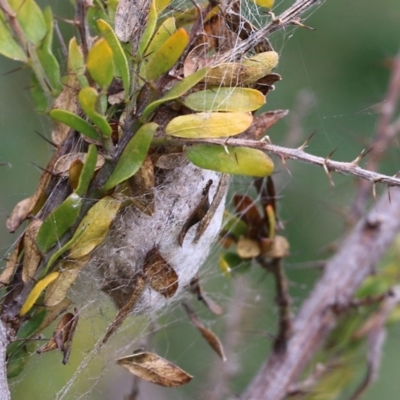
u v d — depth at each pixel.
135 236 0.66
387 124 0.75
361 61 1.15
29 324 0.64
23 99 0.89
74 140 0.64
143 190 0.63
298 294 1.05
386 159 0.88
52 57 0.66
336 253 0.75
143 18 0.63
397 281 0.75
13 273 0.63
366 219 0.75
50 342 0.64
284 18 0.63
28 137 0.88
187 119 0.62
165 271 0.65
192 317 0.69
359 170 0.62
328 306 0.73
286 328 0.72
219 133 0.62
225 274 0.71
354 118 1.10
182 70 0.63
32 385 0.72
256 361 0.95
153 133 0.62
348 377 0.74
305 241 1.04
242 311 0.77
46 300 0.63
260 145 0.63
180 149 0.64
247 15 0.67
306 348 0.72
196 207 0.65
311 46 1.14
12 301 0.63
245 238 0.70
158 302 0.67
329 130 1.09
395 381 1.04
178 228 0.66
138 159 0.62
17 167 0.86
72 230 0.63
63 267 0.63
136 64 0.63
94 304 0.69
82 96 0.62
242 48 0.63
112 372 0.76
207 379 0.78
